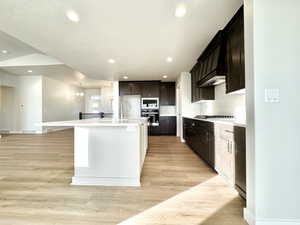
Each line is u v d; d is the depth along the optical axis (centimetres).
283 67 144
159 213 169
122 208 178
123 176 236
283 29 144
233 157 209
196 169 293
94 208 178
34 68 599
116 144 237
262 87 145
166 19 232
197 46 328
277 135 144
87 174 238
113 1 192
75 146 240
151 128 700
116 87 708
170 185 231
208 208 177
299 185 143
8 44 431
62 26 249
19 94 755
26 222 155
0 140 583
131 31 266
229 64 258
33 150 435
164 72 553
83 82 926
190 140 446
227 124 225
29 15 220
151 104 701
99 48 336
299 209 143
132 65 464
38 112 750
